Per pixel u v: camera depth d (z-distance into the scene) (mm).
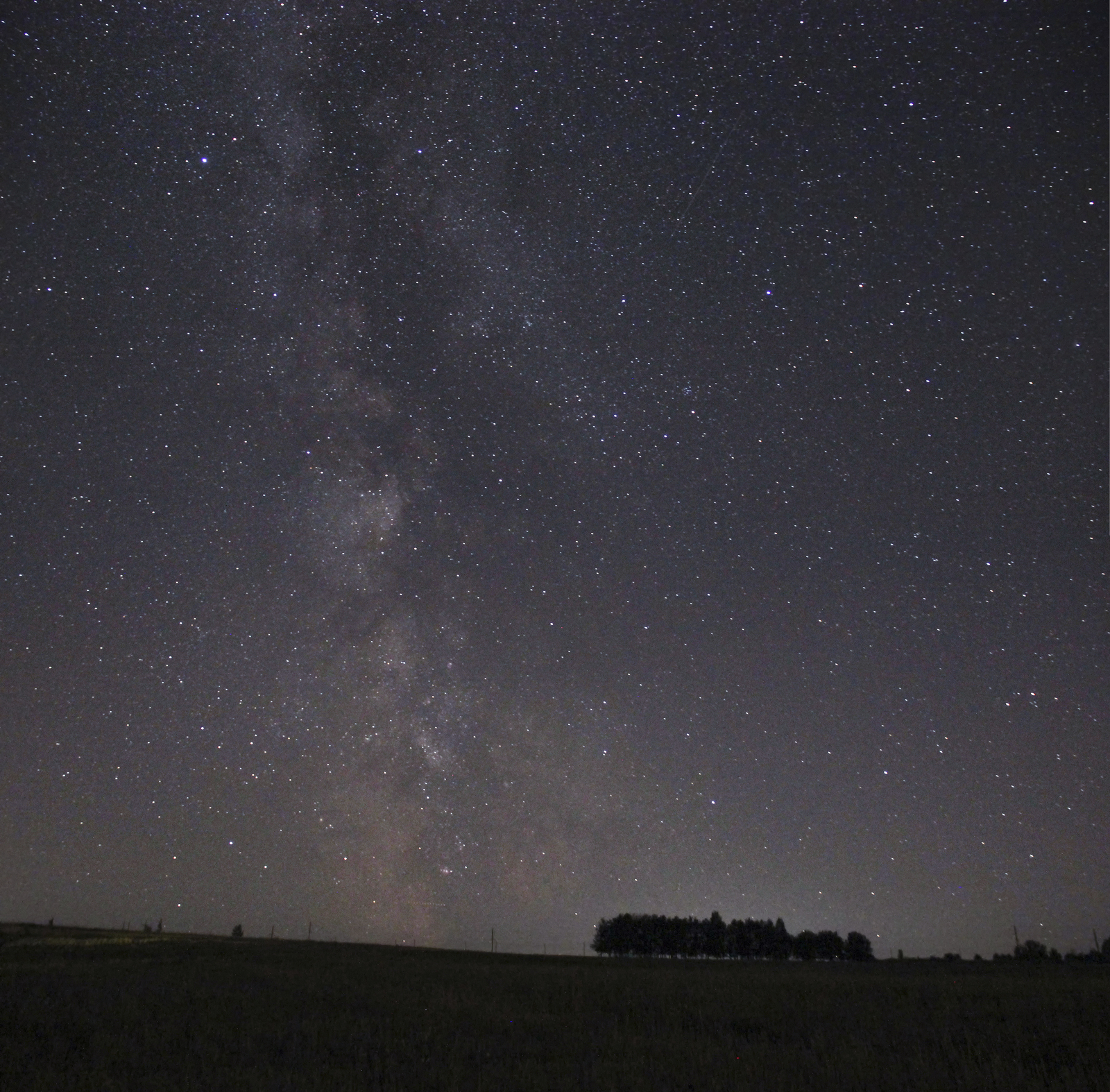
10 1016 14703
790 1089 10312
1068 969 37281
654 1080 10641
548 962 42500
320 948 45688
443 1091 10102
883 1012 17094
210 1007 16656
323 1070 10984
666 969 35312
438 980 24469
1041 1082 10695
